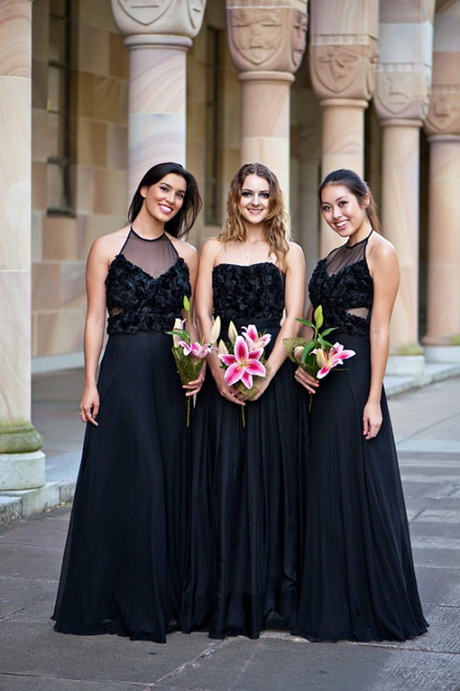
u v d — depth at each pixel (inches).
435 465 483.5
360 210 265.1
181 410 266.1
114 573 261.3
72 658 245.6
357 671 238.7
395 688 229.8
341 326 264.1
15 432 379.2
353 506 258.4
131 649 251.0
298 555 263.0
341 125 663.1
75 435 507.5
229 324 265.1
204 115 943.7
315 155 1115.3
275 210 267.4
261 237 269.9
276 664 242.5
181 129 477.4
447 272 865.5
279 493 262.2
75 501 265.4
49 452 460.8
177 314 268.7
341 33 653.9
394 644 254.8
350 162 665.0
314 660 244.7
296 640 256.8
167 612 259.8
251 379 254.1
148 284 265.1
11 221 370.3
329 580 257.3
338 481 258.7
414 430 581.3
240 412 261.9
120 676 235.6
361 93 661.3
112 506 262.2
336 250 269.6
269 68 568.1
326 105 664.4
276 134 573.6
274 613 261.9
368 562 257.0
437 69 844.0
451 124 847.7
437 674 237.5
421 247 1360.7
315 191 1120.2
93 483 262.5
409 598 262.4
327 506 258.8
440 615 275.4
